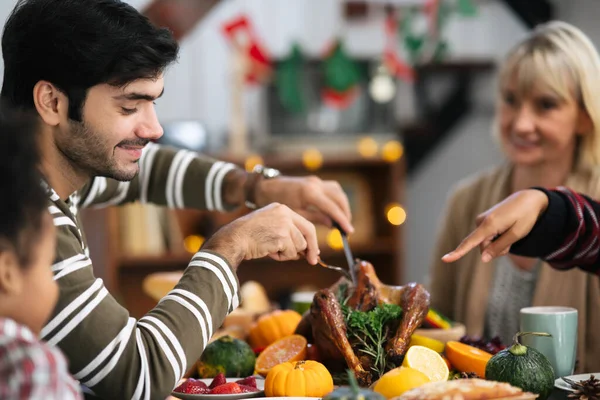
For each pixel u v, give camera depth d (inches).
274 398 40.8
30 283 29.7
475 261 87.0
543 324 49.7
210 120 158.6
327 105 155.5
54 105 41.1
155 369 38.4
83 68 40.0
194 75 157.8
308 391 42.9
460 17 169.2
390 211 146.3
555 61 80.7
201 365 52.3
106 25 40.2
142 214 135.9
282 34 162.6
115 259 132.6
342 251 146.9
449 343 49.0
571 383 44.9
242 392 44.8
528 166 85.0
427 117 168.6
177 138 136.6
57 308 37.7
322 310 45.5
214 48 158.4
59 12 40.6
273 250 44.0
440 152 170.7
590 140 83.0
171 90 157.3
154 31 41.4
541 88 81.3
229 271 41.9
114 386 38.0
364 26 164.6
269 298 148.5
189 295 40.5
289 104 148.9
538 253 52.4
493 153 170.9
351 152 154.3
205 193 62.8
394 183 146.6
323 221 59.5
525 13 168.4
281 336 57.9
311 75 154.7
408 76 159.6
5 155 29.1
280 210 45.1
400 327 45.4
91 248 130.8
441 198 170.7
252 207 62.4
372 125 157.5
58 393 26.6
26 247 29.1
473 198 90.8
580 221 51.8
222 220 139.8
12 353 26.5
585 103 80.8
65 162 42.5
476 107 170.6
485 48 170.1
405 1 165.2
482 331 86.0
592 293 79.1
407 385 38.3
